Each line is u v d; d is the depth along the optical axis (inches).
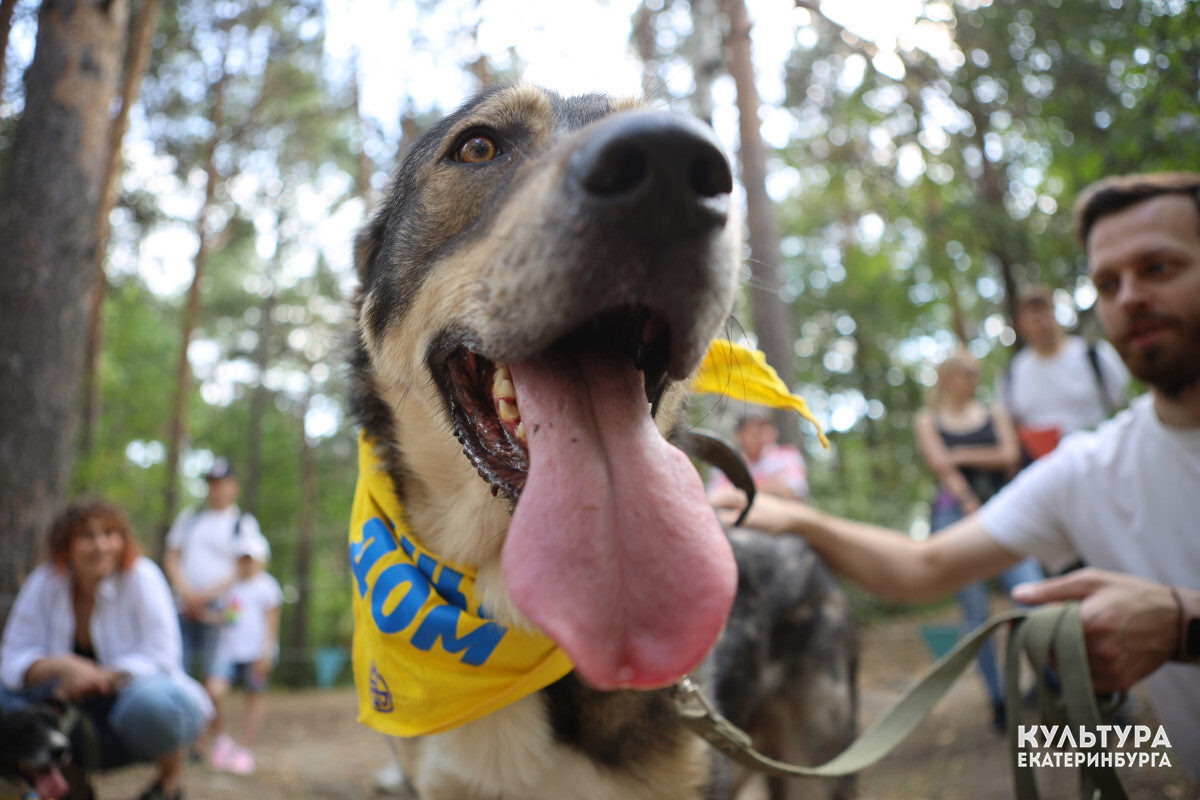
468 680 76.3
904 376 874.8
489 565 77.5
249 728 260.7
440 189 74.9
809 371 976.9
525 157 69.6
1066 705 71.1
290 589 752.3
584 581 52.5
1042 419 202.2
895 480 622.5
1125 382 200.5
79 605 152.4
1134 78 205.3
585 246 51.8
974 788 154.8
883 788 170.2
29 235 223.9
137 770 188.4
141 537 626.2
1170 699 92.2
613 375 61.1
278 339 1003.3
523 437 62.1
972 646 82.4
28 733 117.7
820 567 120.3
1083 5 298.8
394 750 89.5
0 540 208.7
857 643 125.3
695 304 53.6
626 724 77.4
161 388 719.1
